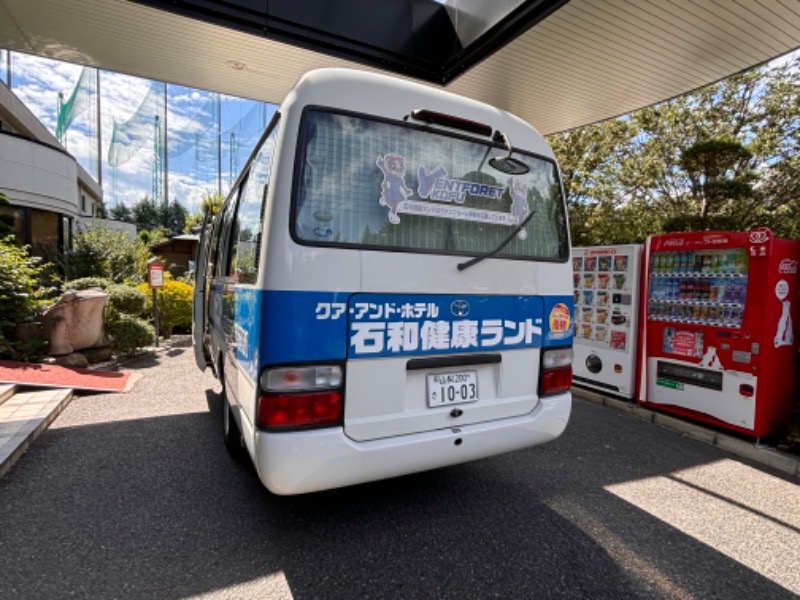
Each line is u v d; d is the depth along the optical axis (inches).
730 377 158.4
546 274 110.0
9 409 165.8
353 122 87.7
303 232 81.0
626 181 389.4
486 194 102.4
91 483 118.6
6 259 229.9
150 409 183.2
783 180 321.4
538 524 104.7
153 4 172.7
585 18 172.1
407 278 89.3
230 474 125.1
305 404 79.4
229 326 124.7
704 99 360.5
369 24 204.2
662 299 182.7
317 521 103.0
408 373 91.1
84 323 248.2
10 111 518.3
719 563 92.7
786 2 158.9
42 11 178.9
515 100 248.8
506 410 103.3
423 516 106.5
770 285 149.8
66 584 80.0
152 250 738.8
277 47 202.5
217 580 82.2
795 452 145.9
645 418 186.1
